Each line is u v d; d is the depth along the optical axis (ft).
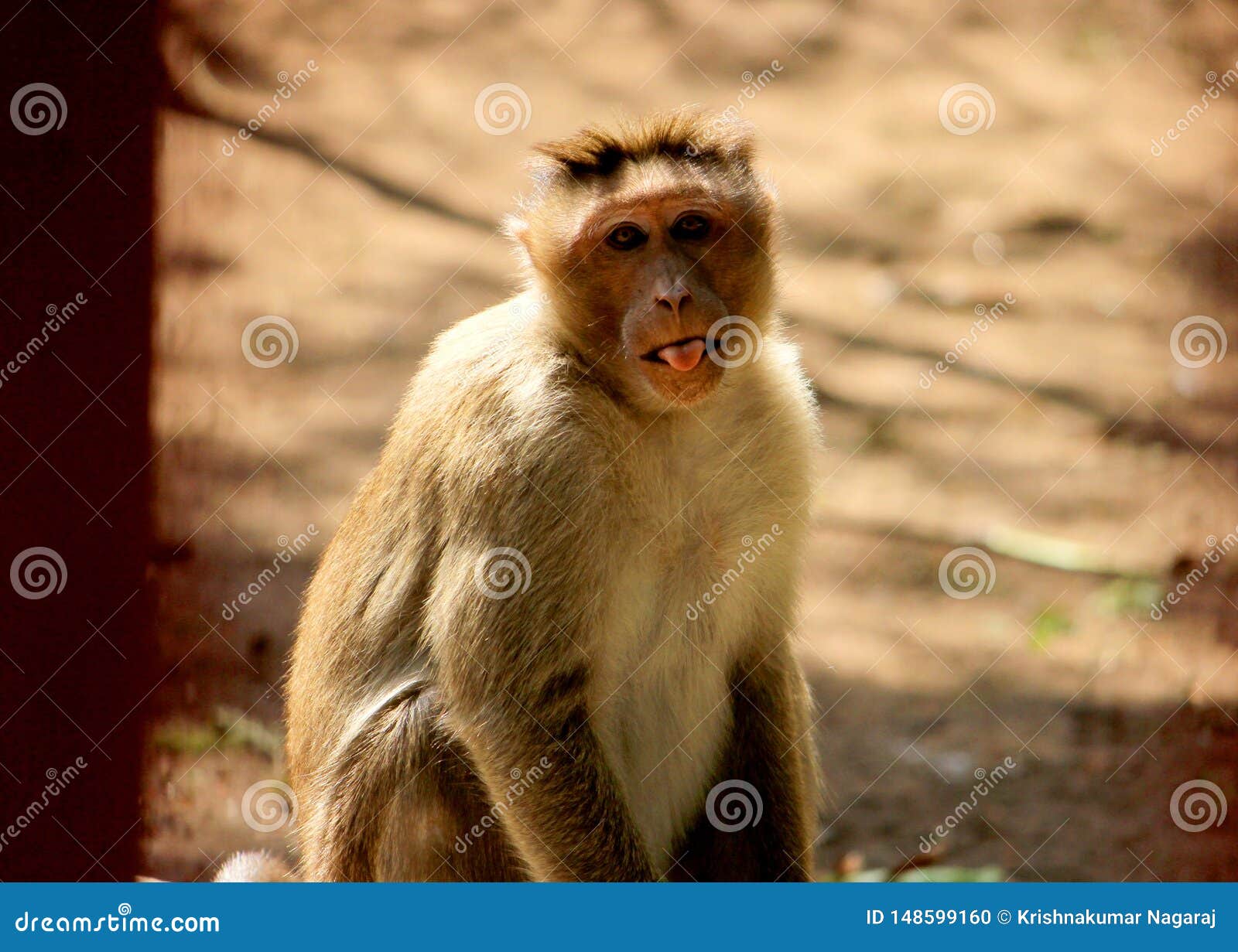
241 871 23.91
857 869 28.27
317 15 72.59
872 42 75.00
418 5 75.66
